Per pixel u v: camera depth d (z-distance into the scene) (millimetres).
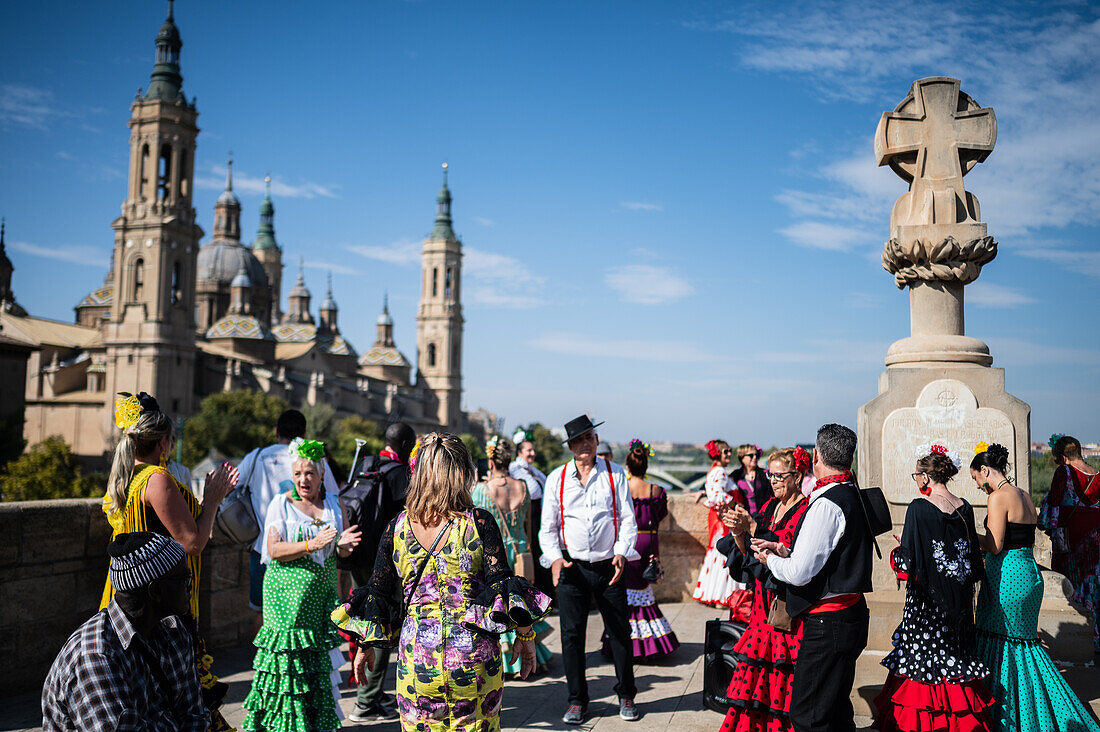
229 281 146875
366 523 6680
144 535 3117
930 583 4984
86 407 102375
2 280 124938
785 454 5262
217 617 8219
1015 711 5219
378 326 179375
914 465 6977
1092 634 6227
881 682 6105
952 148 7273
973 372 7020
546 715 6422
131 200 105625
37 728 5988
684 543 10883
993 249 7062
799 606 4762
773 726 5105
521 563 7680
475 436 184000
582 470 6441
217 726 4816
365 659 4320
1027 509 5340
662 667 7809
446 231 172625
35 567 6984
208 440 90688
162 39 108625
